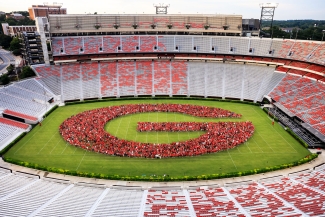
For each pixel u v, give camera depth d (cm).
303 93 7612
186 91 8844
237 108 7838
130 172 4588
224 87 8850
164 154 5059
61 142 5662
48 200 3416
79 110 7600
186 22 10569
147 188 4066
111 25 10275
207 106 7869
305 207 3247
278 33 15325
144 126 6269
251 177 4466
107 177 4366
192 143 5409
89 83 8869
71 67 9250
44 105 7700
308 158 4972
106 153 5141
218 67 9488
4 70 11294
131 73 9306
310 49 8712
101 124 6328
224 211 3259
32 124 6594
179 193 3838
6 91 7550
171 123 6397
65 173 4494
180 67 9556
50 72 8962
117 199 3559
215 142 5481
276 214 3127
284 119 6938
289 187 3938
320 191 3706
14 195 3491
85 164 4834
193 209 3312
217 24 10481
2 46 17400
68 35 9938
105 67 9412
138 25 10425
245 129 6162
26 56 10169
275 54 9219
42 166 4609
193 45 10025
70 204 3344
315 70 8125
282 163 4934
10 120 6412
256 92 8450
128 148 5222
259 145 5606
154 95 8750
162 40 10131
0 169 4525
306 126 6197
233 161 4972
